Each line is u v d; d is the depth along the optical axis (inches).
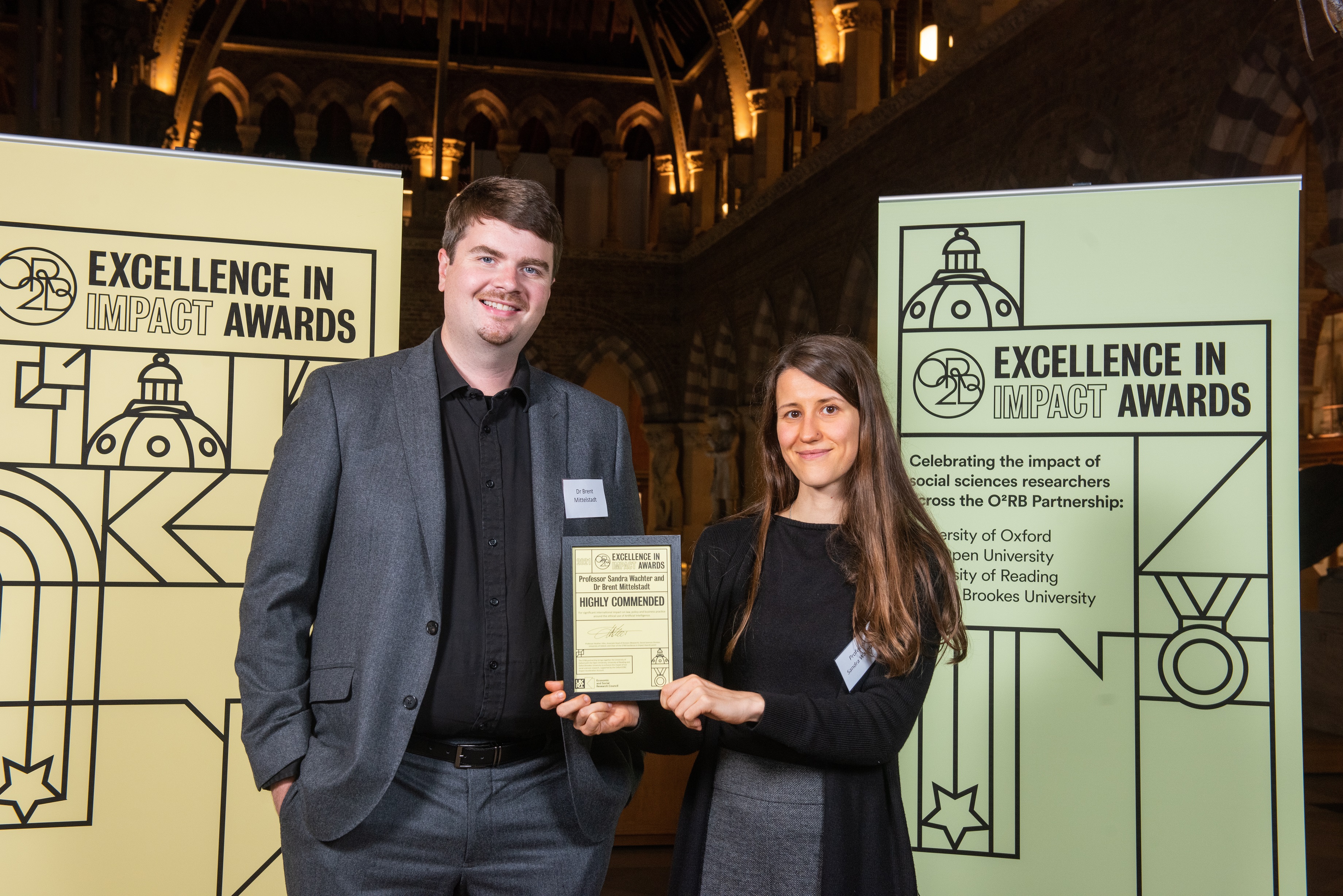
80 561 100.7
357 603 73.4
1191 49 263.7
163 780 101.7
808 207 518.3
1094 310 109.8
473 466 77.7
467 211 76.6
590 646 71.1
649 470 767.1
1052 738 109.1
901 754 112.8
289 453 75.3
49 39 314.3
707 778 76.1
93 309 101.4
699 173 701.9
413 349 81.0
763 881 72.4
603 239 753.6
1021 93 341.7
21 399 99.4
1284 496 104.6
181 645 102.7
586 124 765.3
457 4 708.7
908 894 72.7
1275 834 103.6
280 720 71.5
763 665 75.6
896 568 74.0
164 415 103.0
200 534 103.6
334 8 700.7
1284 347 105.0
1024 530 111.1
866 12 486.0
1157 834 106.0
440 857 73.7
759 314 582.2
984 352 112.7
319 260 107.4
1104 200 110.0
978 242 113.2
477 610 74.9
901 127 425.7
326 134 754.8
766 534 79.1
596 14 730.2
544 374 84.1
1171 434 107.5
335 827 70.5
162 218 103.5
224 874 102.8
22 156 100.0
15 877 98.0
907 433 114.5
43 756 99.2
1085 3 307.6
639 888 167.9
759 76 618.2
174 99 531.8
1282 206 105.5
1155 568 107.3
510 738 75.5
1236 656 105.2
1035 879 108.7
